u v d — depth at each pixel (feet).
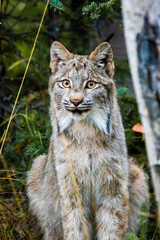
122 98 33.99
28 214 31.40
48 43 43.45
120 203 25.64
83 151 25.08
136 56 14.43
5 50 41.42
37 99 38.86
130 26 14.44
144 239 25.00
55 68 26.61
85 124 24.88
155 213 30.12
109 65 25.85
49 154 28.30
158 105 14.17
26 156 35.96
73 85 24.48
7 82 40.19
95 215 26.89
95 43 40.55
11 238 28.58
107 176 25.25
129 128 34.63
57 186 26.78
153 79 14.10
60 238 29.58
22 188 33.68
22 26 46.06
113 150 25.11
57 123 25.88
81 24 41.68
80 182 25.58
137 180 29.12
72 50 41.19
